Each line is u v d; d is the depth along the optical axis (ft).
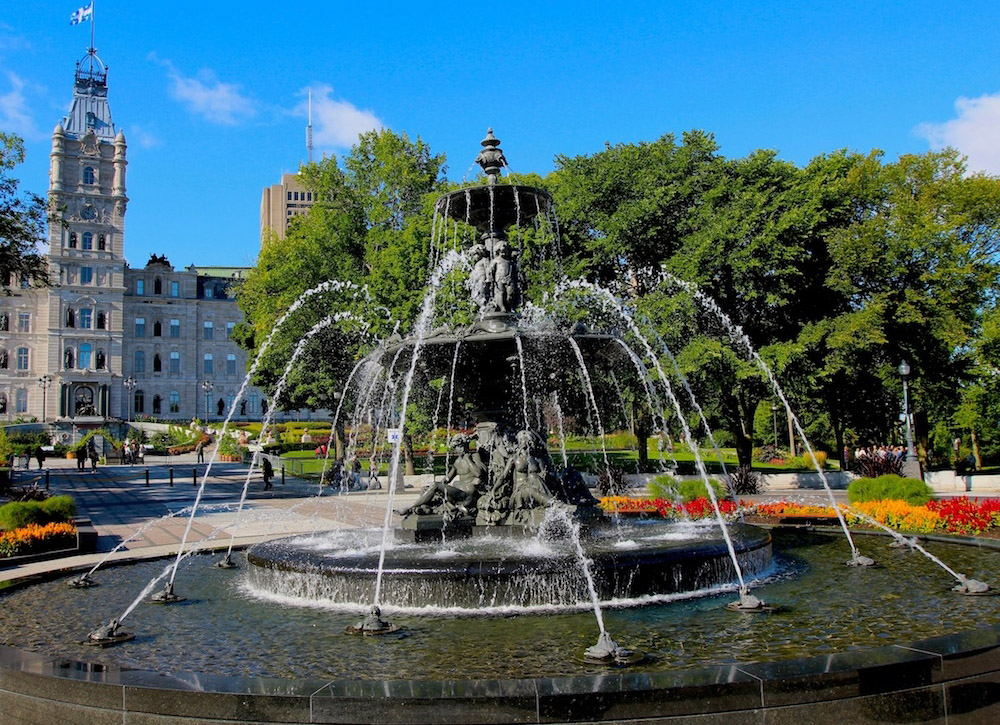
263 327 144.87
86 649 23.57
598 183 100.99
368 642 23.12
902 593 29.07
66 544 46.65
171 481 119.75
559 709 15.65
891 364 104.68
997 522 43.93
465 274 62.34
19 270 103.81
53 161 302.25
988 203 97.09
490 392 40.19
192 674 17.75
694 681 16.07
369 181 134.82
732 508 55.52
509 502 36.50
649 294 92.27
